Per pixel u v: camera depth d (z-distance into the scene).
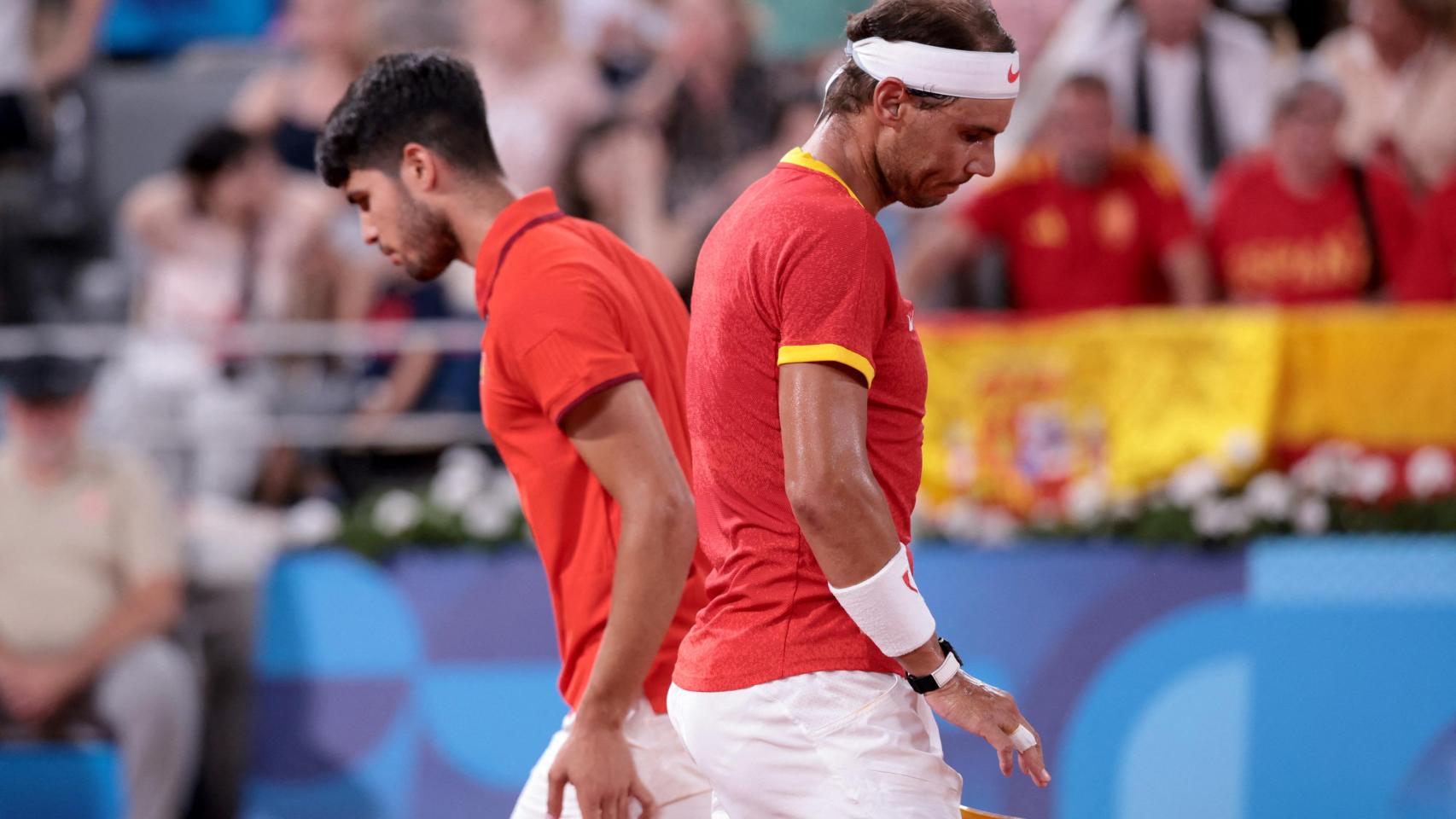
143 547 19.59
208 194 23.03
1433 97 22.03
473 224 9.04
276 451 21.36
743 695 7.40
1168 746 17.53
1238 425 18.14
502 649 18.89
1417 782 16.98
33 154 26.98
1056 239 20.94
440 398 21.45
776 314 7.18
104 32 28.38
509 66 23.89
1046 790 17.64
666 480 8.20
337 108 9.19
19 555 19.45
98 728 19.36
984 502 18.80
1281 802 17.20
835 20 24.73
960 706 7.27
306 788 18.94
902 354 7.39
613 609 8.19
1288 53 22.86
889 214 23.12
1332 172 20.55
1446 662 17.12
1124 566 17.94
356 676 19.14
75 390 19.58
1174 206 20.86
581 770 8.20
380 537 19.30
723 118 22.75
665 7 25.31
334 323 22.62
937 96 7.27
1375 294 20.59
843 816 7.27
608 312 8.51
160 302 22.97
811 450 6.93
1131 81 22.45
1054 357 18.72
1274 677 17.41
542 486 8.75
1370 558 17.41
